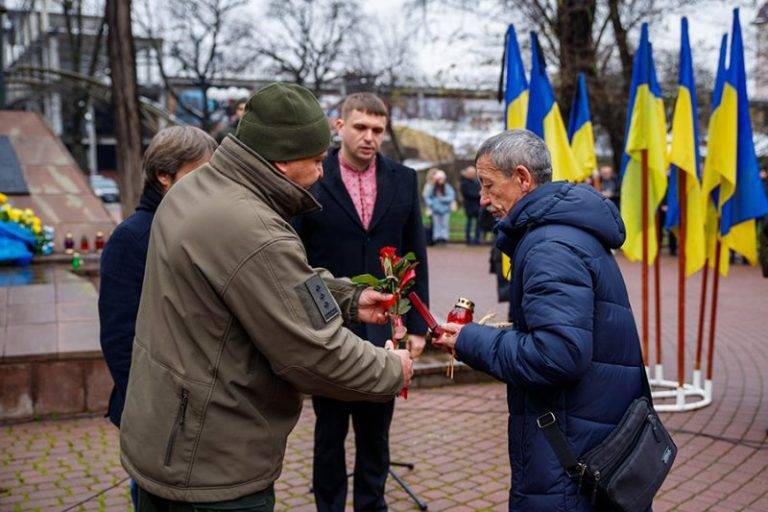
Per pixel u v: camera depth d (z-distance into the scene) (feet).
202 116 87.51
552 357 6.29
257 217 5.69
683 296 16.55
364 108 10.11
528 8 53.47
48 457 13.79
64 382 16.07
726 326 26.50
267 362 5.90
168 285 5.79
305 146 6.06
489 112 73.92
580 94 18.37
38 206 32.22
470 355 7.00
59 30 89.81
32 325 17.19
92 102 90.38
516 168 6.97
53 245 29.68
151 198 8.30
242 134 6.08
